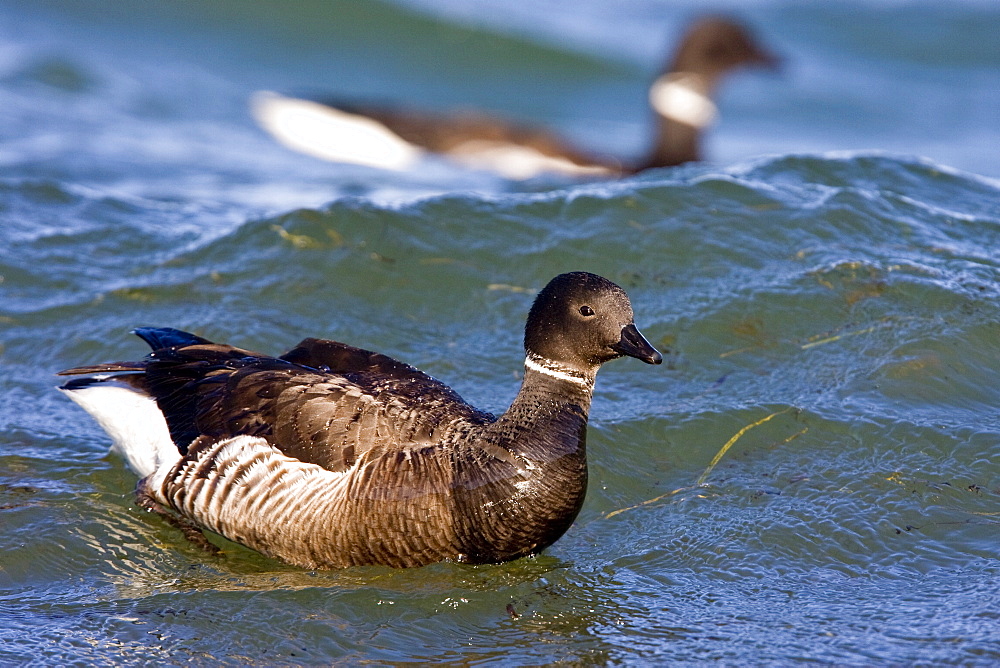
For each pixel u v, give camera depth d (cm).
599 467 1080
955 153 2431
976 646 853
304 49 2984
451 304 1348
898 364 1202
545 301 939
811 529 1000
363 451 923
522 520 912
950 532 992
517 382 1212
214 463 955
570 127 2853
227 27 2980
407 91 2928
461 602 912
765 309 1291
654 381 1205
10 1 2883
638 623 892
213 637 868
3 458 1093
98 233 1511
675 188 1505
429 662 848
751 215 1452
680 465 1091
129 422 1036
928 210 1475
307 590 924
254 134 2436
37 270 1405
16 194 1606
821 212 1446
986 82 2945
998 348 1223
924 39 3183
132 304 1335
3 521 999
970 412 1144
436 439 934
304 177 2150
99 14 2903
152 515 1024
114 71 2575
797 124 2705
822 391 1177
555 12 3312
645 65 3039
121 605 905
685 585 940
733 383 1196
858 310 1284
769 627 884
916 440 1102
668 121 2502
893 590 928
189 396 1014
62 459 1103
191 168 2061
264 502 932
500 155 2430
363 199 1495
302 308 1329
